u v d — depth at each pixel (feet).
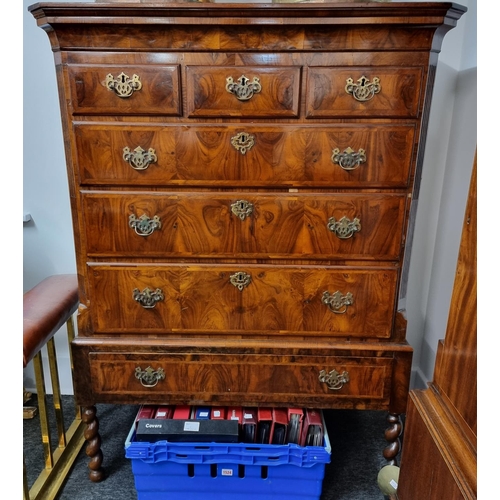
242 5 3.05
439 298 5.20
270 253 3.70
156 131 3.43
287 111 3.37
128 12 3.11
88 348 3.90
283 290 3.76
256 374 3.91
